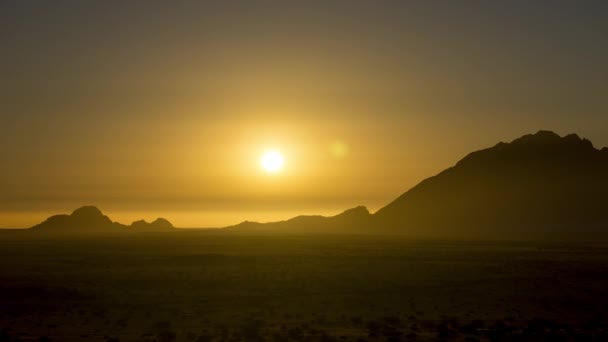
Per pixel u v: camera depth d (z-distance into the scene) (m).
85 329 43.16
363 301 56.19
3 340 38.91
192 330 42.16
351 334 40.72
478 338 39.44
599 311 52.16
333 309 51.75
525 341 38.34
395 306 53.50
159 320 46.59
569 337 40.03
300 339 38.41
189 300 57.12
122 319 47.12
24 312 51.19
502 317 48.34
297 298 58.06
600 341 38.72
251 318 47.12
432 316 48.56
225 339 38.66
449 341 38.31
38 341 38.75
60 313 50.69
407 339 38.81
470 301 56.53
